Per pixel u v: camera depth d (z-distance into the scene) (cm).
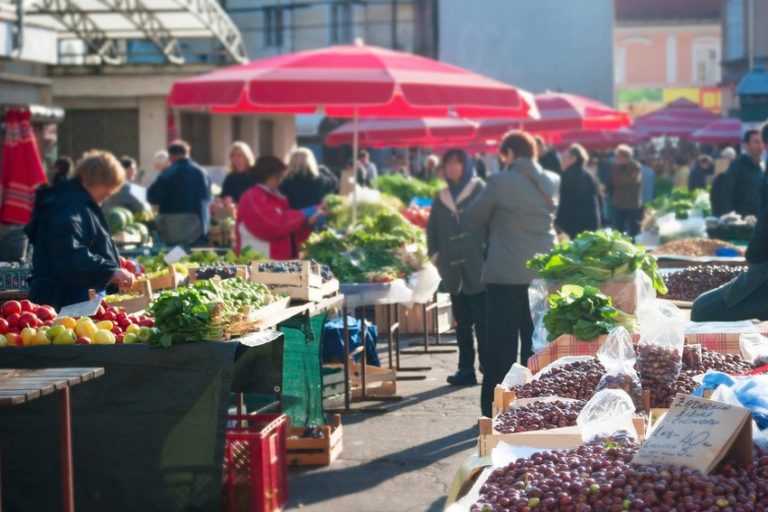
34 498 668
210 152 2831
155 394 661
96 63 2612
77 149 2578
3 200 1644
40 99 2061
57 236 771
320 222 1270
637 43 7625
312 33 5228
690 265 1169
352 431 927
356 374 1050
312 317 854
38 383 509
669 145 5369
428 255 1127
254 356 759
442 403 1030
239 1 5319
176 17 2466
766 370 602
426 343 1312
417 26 5191
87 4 2336
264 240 1202
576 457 467
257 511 680
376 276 1073
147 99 2566
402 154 4578
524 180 895
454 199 1120
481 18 5172
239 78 1112
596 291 708
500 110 1263
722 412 450
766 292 826
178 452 662
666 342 611
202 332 663
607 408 527
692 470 440
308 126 3825
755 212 1458
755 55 5044
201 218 1484
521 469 464
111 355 660
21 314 681
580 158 1631
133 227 1392
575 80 5134
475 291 1101
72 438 664
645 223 1814
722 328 719
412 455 848
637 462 454
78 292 782
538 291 799
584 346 693
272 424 708
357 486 770
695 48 7600
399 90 1094
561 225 1644
